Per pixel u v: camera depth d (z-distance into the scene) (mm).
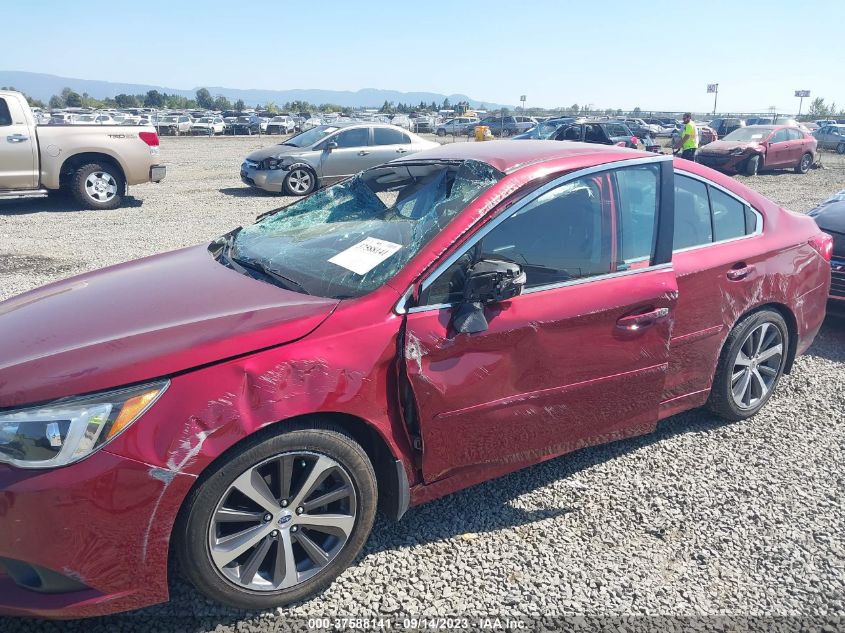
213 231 9586
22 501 2004
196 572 2270
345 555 2576
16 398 2084
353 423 2566
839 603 2590
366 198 3537
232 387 2213
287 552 2434
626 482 3381
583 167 3100
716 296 3531
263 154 13758
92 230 9562
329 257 2994
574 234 3000
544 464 3551
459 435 2693
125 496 2084
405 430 2607
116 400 2100
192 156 24281
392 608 2500
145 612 2447
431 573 2693
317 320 2434
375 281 2658
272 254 3217
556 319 2828
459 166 3221
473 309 2568
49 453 2033
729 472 3492
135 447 2088
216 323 2418
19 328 2625
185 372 2189
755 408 4059
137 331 2422
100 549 2100
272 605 2455
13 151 10438
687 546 2898
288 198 13336
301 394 2301
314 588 2525
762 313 3842
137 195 13539
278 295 2699
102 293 2947
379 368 2482
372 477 2570
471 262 2719
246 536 2348
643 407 3244
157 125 42781
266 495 2346
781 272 3867
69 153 10961
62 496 2020
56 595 2135
